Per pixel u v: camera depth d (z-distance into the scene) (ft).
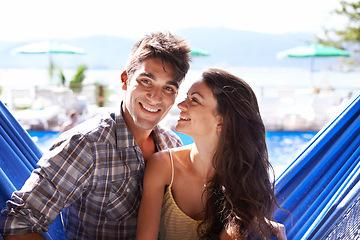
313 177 5.96
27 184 4.64
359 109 5.79
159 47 5.04
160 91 5.09
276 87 44.24
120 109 5.26
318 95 34.32
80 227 5.45
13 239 4.41
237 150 5.10
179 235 5.48
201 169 5.42
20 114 30.09
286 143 25.29
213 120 5.08
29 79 63.57
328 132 5.83
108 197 5.10
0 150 5.49
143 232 5.12
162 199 5.36
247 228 5.06
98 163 4.91
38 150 6.36
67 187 4.69
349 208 4.90
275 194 5.89
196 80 5.18
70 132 5.00
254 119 5.19
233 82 5.11
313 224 5.21
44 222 4.57
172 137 6.44
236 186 5.14
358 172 5.08
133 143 5.16
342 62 64.49
